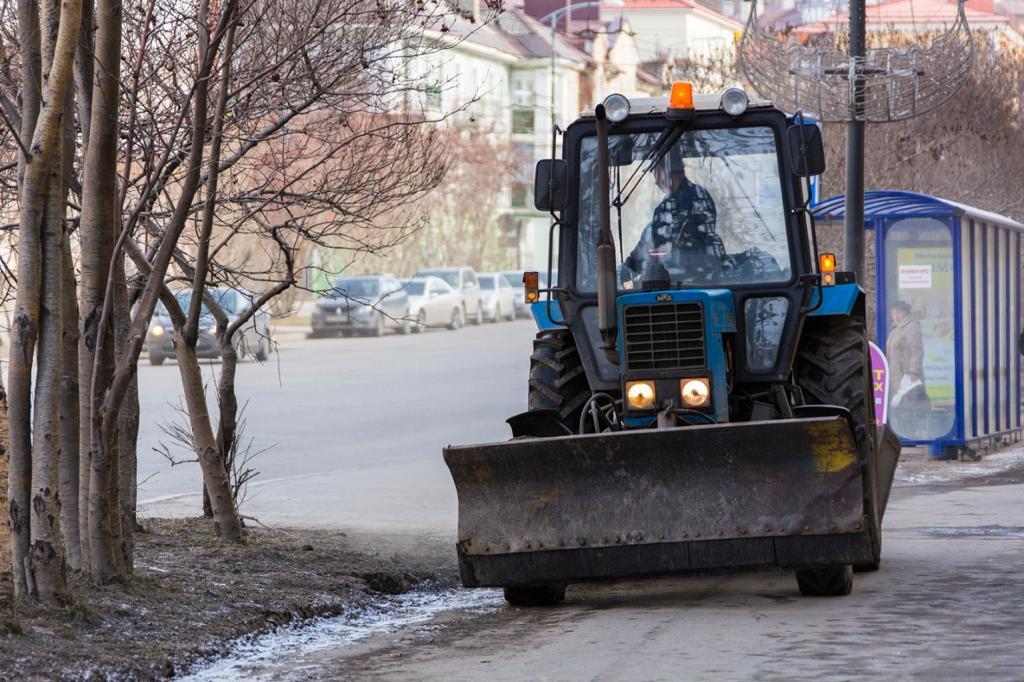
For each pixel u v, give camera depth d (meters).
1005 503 29.84
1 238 23.55
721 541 17.92
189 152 19.56
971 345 39.56
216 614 17.58
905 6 49.22
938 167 57.59
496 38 162.12
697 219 20.52
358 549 23.52
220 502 22.83
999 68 60.16
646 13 179.75
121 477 23.19
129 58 22.02
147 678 14.98
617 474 18.20
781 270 20.30
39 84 17.05
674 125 20.66
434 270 119.06
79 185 19.20
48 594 16.27
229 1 17.64
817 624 17.06
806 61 36.50
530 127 162.38
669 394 18.78
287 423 50.06
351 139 21.17
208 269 22.78
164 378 67.81
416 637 17.50
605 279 19.06
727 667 14.75
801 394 20.55
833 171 54.69
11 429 16.23
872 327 42.78
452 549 24.16
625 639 16.58
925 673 14.20
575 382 20.86
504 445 18.22
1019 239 45.47
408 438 45.41
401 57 22.59
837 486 17.70
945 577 20.41
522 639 16.97
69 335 17.98
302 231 22.28
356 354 87.44
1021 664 14.51
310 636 17.72
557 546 18.23
